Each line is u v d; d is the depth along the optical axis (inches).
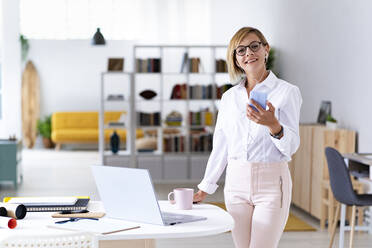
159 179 364.8
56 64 557.9
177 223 96.0
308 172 247.3
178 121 363.6
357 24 237.1
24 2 548.1
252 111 96.6
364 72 229.8
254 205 109.0
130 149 363.3
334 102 266.4
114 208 99.4
